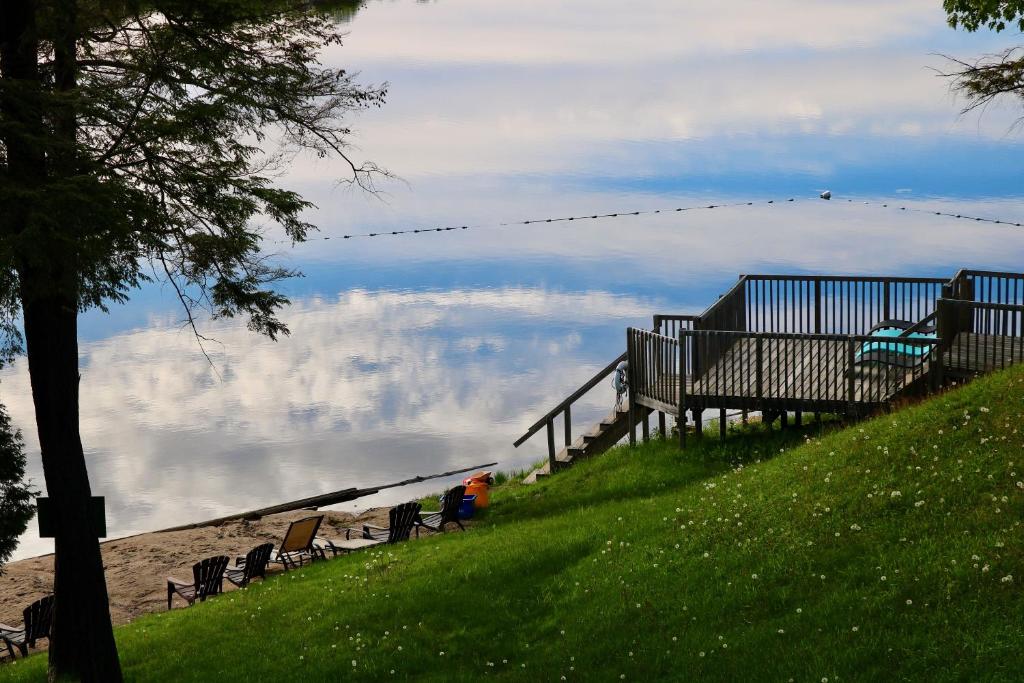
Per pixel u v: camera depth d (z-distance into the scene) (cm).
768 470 1700
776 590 1266
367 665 1373
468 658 1371
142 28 1466
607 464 2284
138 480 4069
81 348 7738
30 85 1279
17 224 1208
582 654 1280
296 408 5628
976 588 1097
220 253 1438
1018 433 1399
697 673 1134
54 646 1457
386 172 1705
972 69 1784
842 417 2062
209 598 1917
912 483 1391
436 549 1872
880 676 1009
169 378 6631
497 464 4022
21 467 1616
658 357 2248
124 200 1294
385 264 12438
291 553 2202
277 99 1501
